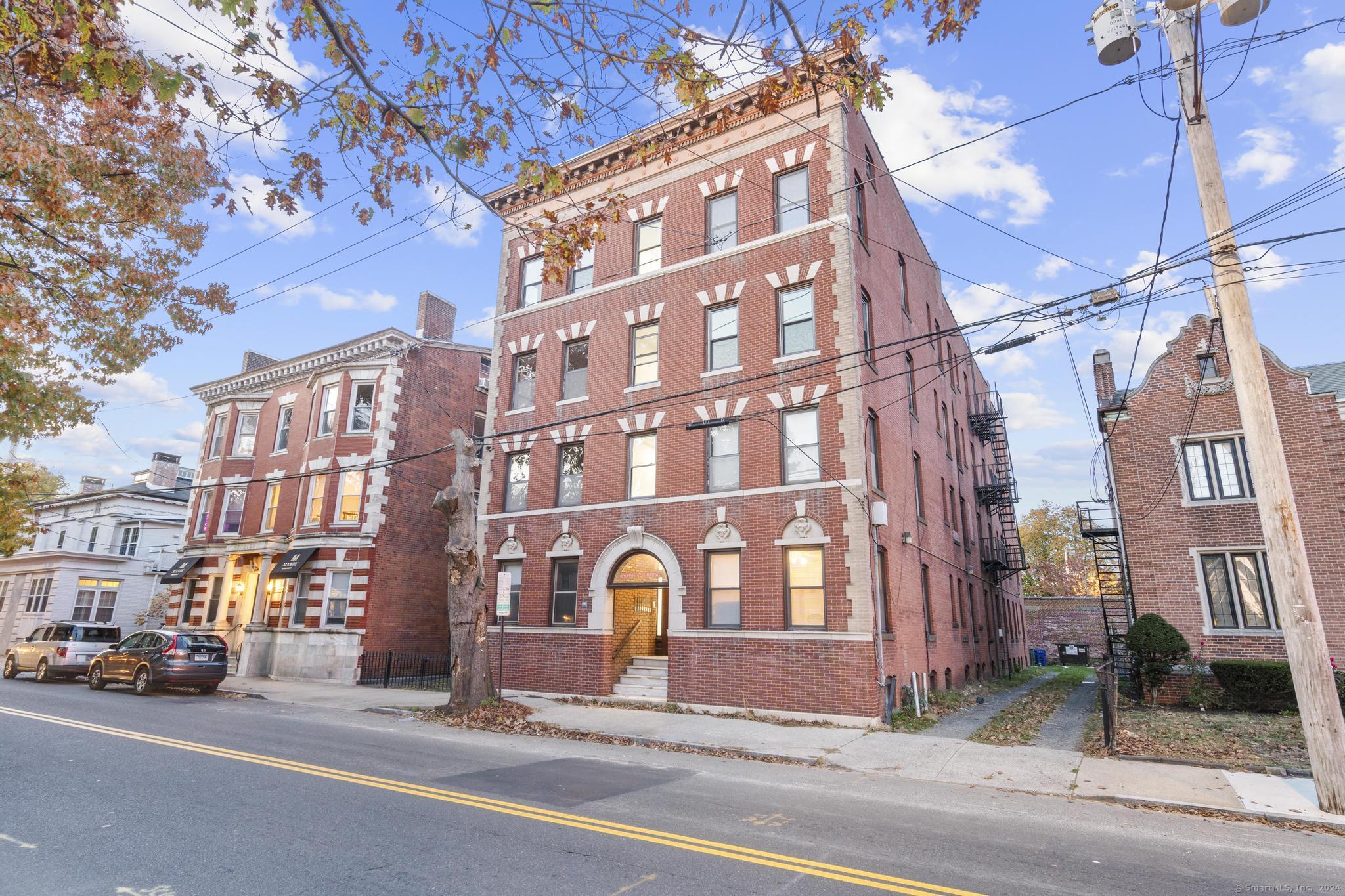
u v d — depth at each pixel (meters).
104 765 9.50
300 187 7.21
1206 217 9.88
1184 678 16.58
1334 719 8.45
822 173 17.77
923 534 20.78
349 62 6.06
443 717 15.48
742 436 17.39
